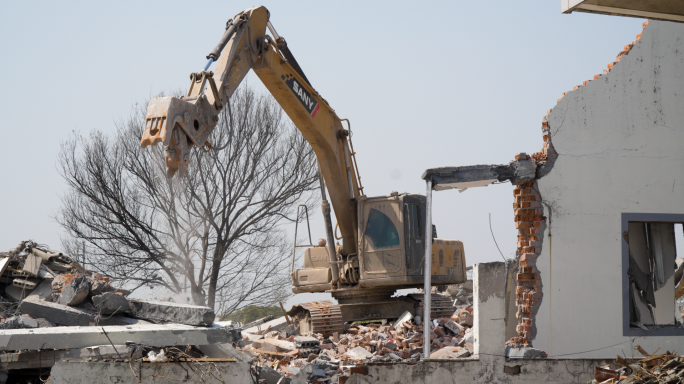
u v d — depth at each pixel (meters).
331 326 18.84
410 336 17.89
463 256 21.52
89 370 9.57
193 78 12.99
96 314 12.34
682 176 12.65
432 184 12.25
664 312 13.16
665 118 12.71
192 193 29.30
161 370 9.63
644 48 12.77
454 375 10.19
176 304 12.43
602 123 12.64
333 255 19.31
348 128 19.27
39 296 14.52
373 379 10.23
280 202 31.17
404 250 18.44
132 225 28.95
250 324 23.56
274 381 12.09
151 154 28.78
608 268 12.45
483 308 10.24
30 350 10.34
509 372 10.18
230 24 14.20
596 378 9.75
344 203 19.17
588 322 12.34
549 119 12.59
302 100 16.86
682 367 9.18
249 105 31.31
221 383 9.66
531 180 12.55
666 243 13.26
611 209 12.53
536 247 12.46
